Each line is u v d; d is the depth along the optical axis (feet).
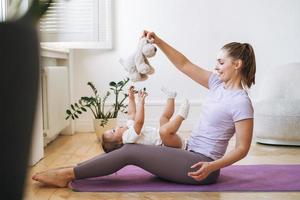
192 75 7.53
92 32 13.01
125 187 6.85
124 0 13.44
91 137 12.42
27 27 1.48
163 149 6.93
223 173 7.88
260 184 7.04
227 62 6.88
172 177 6.96
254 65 7.02
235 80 6.98
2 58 1.41
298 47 13.62
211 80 7.40
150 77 13.55
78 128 13.52
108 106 13.43
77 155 9.73
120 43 13.47
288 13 13.57
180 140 7.29
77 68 13.47
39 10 1.60
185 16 13.52
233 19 13.57
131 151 6.87
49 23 12.29
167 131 7.07
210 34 13.56
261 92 12.08
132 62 7.47
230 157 6.44
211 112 6.98
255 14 13.57
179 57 7.55
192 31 13.55
